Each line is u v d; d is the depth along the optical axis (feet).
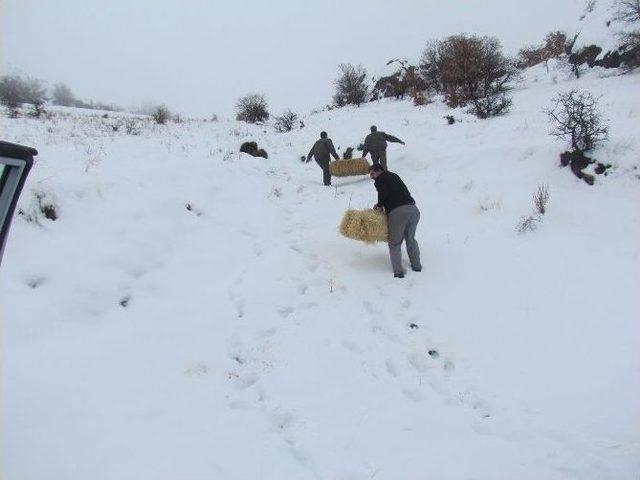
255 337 15.88
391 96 73.15
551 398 13.88
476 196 28.27
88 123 52.37
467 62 53.83
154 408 12.33
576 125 27.17
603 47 51.96
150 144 40.40
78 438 10.97
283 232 24.95
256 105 78.54
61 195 19.15
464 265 21.75
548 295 18.98
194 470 10.59
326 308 17.89
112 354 13.96
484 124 41.09
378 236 20.25
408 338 16.94
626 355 15.17
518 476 10.52
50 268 16.28
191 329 15.74
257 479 10.61
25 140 35.60
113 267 17.51
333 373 14.49
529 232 23.66
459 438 12.37
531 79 57.77
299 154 45.88
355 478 10.79
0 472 9.73
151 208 21.29
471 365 15.83
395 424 12.78
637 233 21.81
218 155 37.29
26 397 11.82
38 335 14.06
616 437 11.62
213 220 23.44
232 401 13.10
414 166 34.88
